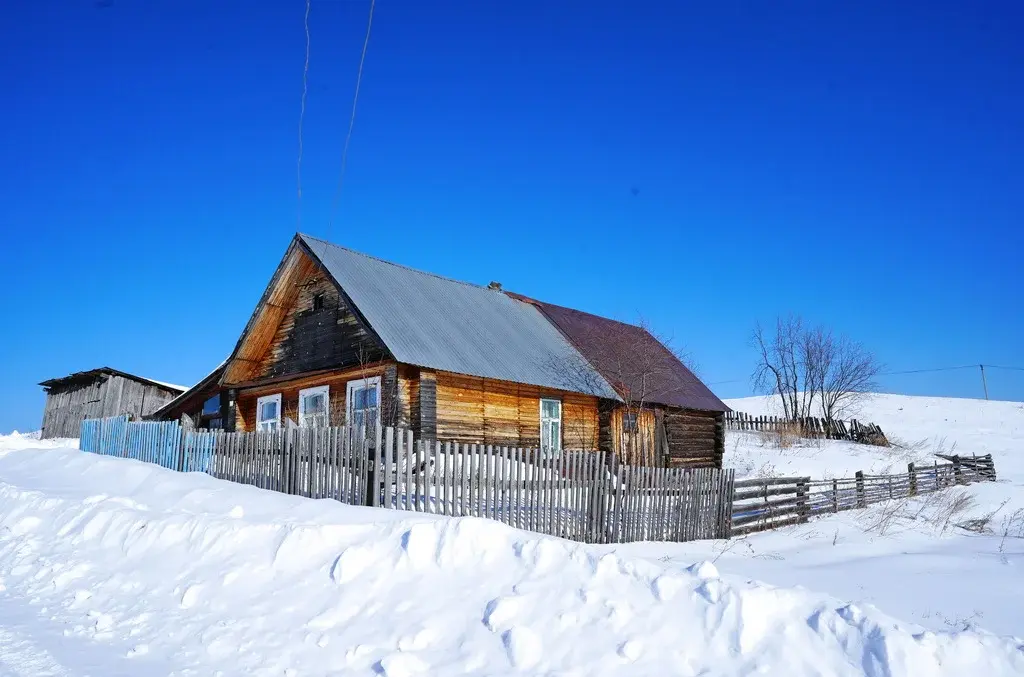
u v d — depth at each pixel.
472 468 9.80
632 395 24.30
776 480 15.62
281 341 21.52
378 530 7.20
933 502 21.25
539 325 25.75
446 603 5.91
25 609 6.83
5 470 16.34
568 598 5.66
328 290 20.25
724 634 5.04
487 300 25.12
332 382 20.16
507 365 20.36
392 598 6.11
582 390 22.12
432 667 5.10
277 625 5.97
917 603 7.26
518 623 5.47
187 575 7.27
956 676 4.55
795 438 38.03
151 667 5.31
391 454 9.69
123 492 11.76
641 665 4.89
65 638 5.96
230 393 22.95
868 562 10.27
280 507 9.18
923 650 4.62
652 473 12.12
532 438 20.89
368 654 5.34
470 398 19.22
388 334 17.59
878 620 4.89
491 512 9.82
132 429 17.52
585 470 11.02
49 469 15.07
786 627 5.01
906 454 36.03
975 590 8.05
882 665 4.56
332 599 6.25
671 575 5.66
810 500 17.58
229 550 7.55
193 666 5.32
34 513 10.52
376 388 18.50
